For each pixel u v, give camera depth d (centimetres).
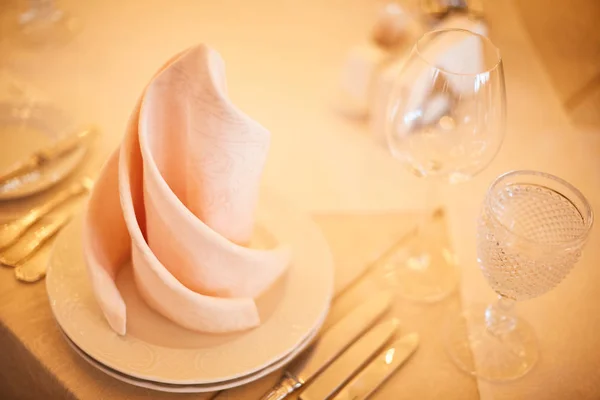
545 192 54
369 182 70
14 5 86
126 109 75
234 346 53
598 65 100
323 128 76
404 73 58
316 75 83
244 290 54
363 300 60
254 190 53
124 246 57
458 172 62
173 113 50
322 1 96
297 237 61
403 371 56
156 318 54
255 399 52
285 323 55
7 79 74
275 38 88
